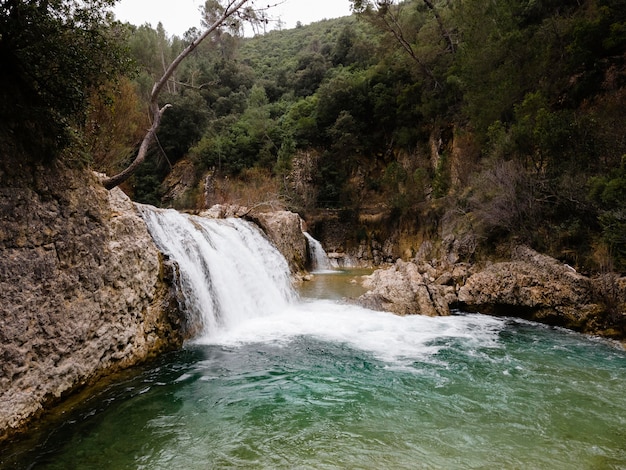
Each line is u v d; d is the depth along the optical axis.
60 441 5.91
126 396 7.53
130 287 8.89
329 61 56.47
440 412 6.98
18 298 5.95
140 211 11.98
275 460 5.45
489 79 22.61
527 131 16.39
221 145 43.72
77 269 7.33
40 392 6.20
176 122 46.53
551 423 6.59
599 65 17.20
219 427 6.40
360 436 6.12
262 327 12.66
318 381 8.38
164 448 5.76
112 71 7.47
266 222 21.83
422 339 11.45
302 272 23.19
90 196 8.11
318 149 39.38
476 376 8.68
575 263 13.94
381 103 35.06
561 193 14.45
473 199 18.64
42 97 6.84
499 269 14.95
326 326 12.75
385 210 31.62
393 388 8.04
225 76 59.59
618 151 13.38
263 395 7.66
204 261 13.34
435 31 32.56
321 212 34.41
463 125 28.05
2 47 6.05
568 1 22.34
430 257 23.77
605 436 6.16
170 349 9.95
